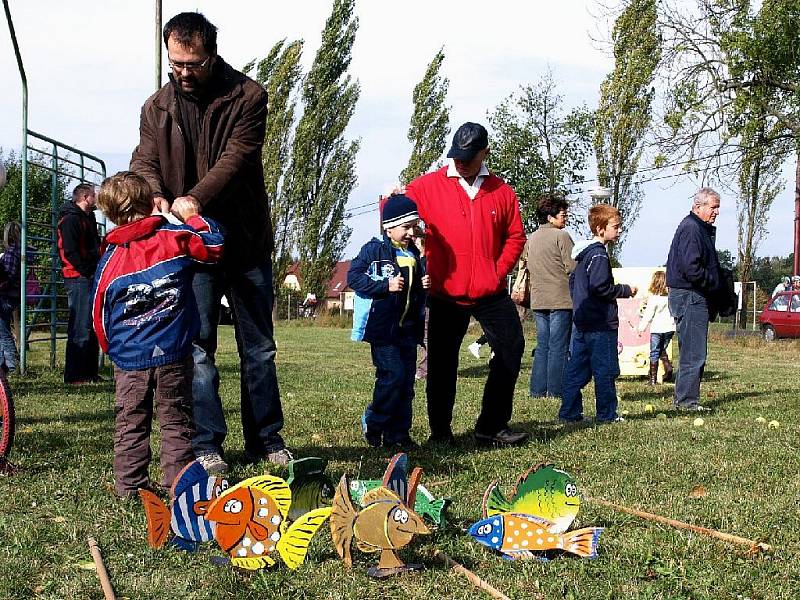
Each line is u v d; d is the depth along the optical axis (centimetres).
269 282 540
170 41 480
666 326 1177
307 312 4328
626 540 382
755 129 2364
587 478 509
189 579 330
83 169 1300
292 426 702
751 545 375
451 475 510
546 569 345
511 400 622
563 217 948
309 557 351
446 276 612
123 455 438
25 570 336
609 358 745
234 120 505
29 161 1127
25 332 1125
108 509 419
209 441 506
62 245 1006
